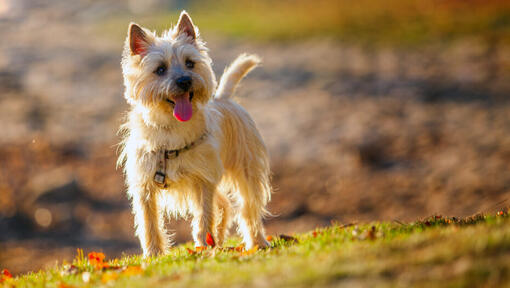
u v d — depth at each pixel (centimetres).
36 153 1619
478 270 332
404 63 2520
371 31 3128
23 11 4266
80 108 2044
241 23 3544
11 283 513
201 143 584
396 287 327
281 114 1988
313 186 1420
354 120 1877
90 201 1355
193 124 580
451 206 1197
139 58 597
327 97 2145
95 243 1148
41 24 3781
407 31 3033
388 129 1773
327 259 391
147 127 586
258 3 4184
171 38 621
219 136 621
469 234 398
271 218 1269
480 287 316
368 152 1602
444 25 3059
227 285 373
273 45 2995
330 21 3400
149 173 583
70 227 1235
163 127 581
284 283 354
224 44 3048
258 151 678
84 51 2902
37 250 1105
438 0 3541
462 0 3438
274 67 2570
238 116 671
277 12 3838
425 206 1223
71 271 513
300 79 2386
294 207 1309
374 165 1525
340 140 1711
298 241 599
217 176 599
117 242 1155
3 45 3056
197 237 599
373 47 2831
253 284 364
